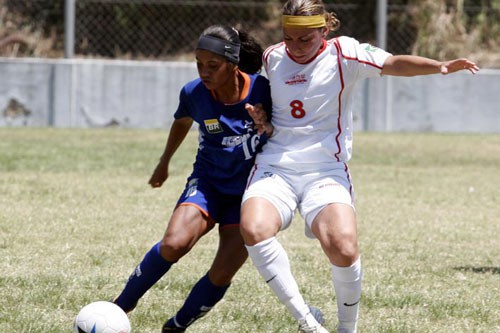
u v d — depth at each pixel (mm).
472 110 60844
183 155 45531
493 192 36719
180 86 58781
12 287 19406
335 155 15578
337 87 15477
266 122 15547
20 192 32625
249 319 17641
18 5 64500
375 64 15344
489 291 20453
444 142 54281
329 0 63406
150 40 63688
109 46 63094
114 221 27875
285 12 15156
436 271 22312
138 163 41625
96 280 20125
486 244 26266
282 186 15250
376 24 59719
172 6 63750
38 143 48250
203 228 15383
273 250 14539
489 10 67750
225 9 64812
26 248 23562
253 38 16203
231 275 15539
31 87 57312
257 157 15789
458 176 41188
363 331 16953
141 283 15328
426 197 34938
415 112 60406
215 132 15719
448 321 17859
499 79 60875
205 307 15609
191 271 21578
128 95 58281
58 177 36812
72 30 57625
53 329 16359
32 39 63938
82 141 49906
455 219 30344
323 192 15070
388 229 28109
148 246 24391
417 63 15047
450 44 65750
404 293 19812
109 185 35062
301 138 15562
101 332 14742
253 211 14719
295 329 17016
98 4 62688
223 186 15891
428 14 64938
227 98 15656
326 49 15523
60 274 20656
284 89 15523
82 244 24359
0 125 57156
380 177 40062
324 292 19906
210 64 15070
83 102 57875
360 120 59938
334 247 14469
